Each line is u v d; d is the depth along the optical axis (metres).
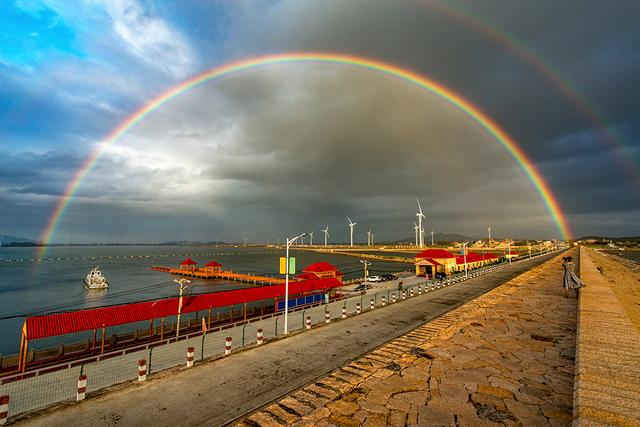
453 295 42.59
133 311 33.03
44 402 17.17
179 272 128.25
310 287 50.06
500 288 32.38
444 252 77.62
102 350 30.80
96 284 90.69
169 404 13.52
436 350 14.85
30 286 99.56
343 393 11.13
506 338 16.20
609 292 19.47
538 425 8.86
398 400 10.48
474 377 11.95
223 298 40.09
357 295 50.09
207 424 12.01
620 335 10.16
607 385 6.78
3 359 27.89
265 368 17.44
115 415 12.70
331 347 21.22
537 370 12.40
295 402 11.87
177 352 25.08
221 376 16.36
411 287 53.91
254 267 163.88
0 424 12.04
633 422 5.35
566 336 16.28
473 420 9.19
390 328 26.22
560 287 31.17
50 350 30.61
